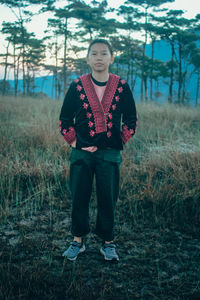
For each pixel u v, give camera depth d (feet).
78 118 6.61
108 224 6.99
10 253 7.11
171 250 7.83
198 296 6.10
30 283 6.23
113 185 6.87
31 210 9.82
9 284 6.11
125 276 6.68
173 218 9.41
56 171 12.38
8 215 9.31
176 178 11.41
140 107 33.19
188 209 9.98
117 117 6.64
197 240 8.37
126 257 7.47
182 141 17.25
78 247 7.30
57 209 9.92
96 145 6.46
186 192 10.44
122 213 9.80
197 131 20.33
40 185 11.18
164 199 10.24
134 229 8.86
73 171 6.87
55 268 6.86
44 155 14.17
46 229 8.66
